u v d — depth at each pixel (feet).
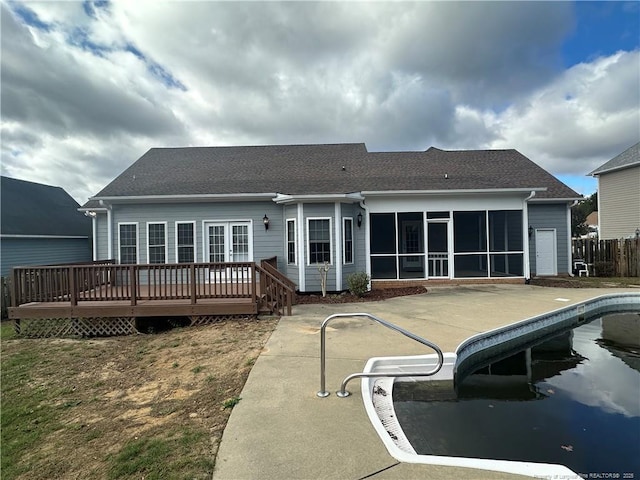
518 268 42.29
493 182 39.88
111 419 11.04
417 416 12.26
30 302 23.88
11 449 9.50
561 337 23.44
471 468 7.66
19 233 47.80
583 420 12.10
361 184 38.04
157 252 35.83
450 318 22.76
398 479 7.32
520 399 13.87
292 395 11.80
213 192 34.94
